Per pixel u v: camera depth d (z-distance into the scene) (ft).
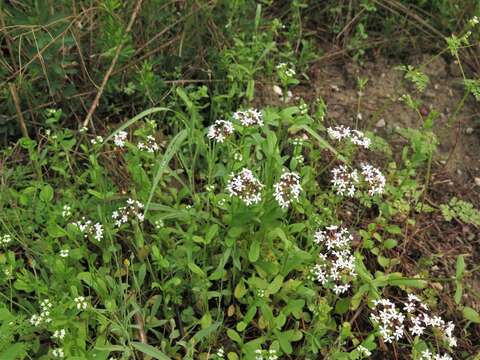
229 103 1.77
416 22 2.25
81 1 1.76
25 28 1.65
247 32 2.02
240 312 1.45
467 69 2.17
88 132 1.80
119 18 1.72
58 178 1.59
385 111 2.02
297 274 1.50
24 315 1.25
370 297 1.46
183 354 1.38
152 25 1.89
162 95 1.86
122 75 1.83
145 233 1.47
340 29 2.26
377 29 2.30
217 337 1.40
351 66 2.17
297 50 2.15
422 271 1.55
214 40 1.95
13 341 1.32
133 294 1.35
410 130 1.85
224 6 1.97
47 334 1.35
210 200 1.46
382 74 2.16
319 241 1.39
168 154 1.32
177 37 1.86
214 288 1.49
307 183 1.60
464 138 1.99
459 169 1.91
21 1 1.81
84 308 1.17
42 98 1.76
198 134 1.51
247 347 1.28
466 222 1.75
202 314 1.44
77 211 1.52
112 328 1.26
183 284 1.42
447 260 1.66
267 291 1.34
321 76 2.13
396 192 1.64
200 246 1.47
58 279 1.28
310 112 1.99
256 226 1.49
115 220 1.45
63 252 1.27
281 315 1.27
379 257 1.57
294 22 2.11
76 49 1.82
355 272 1.42
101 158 1.71
